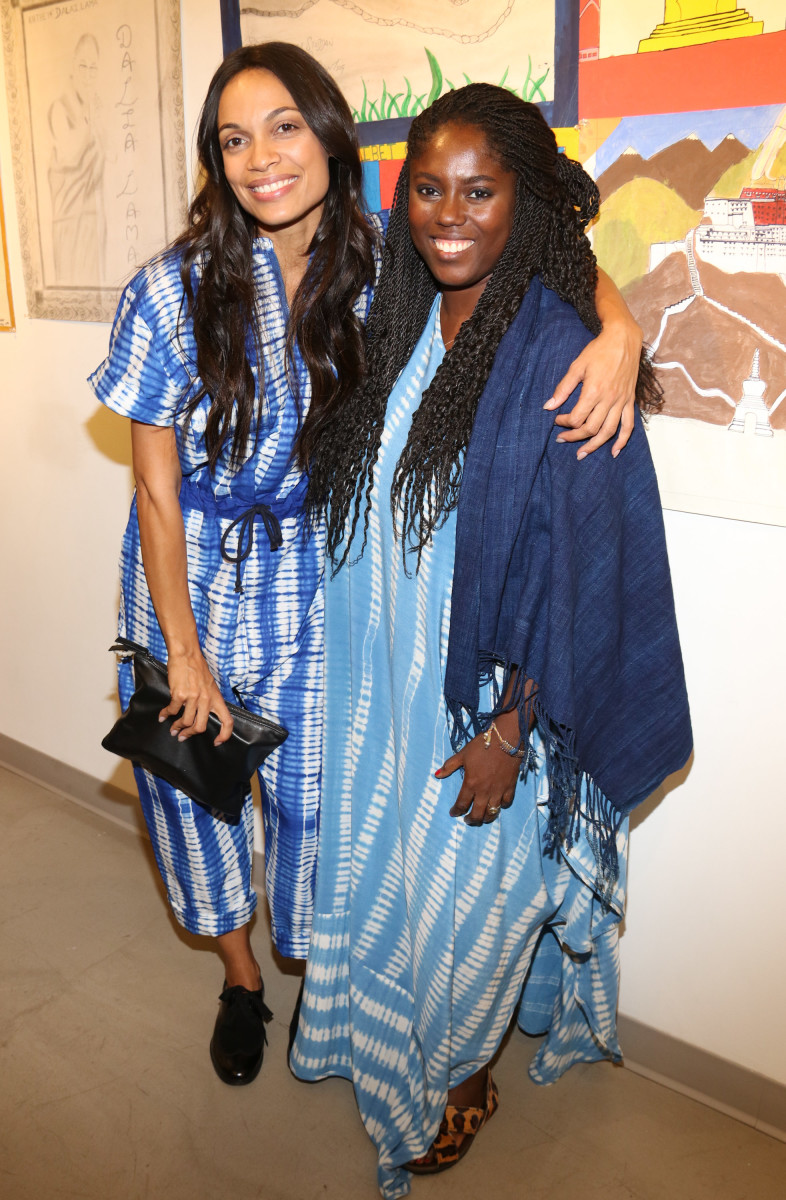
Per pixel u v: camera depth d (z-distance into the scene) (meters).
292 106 1.31
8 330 2.43
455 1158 1.61
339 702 1.57
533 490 1.25
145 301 1.39
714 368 1.43
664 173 1.39
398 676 1.42
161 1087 1.79
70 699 2.65
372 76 1.64
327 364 1.42
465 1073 1.61
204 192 1.41
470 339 1.26
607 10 1.37
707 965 1.71
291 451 1.48
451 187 1.19
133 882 2.37
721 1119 1.72
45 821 2.63
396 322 1.38
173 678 1.55
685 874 1.70
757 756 1.57
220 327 1.38
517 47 1.46
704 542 1.53
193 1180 1.60
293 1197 1.58
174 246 1.42
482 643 1.32
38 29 2.11
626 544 1.33
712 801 1.63
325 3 1.66
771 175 1.30
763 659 1.52
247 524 1.52
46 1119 1.72
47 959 2.11
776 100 1.27
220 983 2.04
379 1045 1.64
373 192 1.70
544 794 1.45
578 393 1.21
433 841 1.44
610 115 1.41
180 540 1.53
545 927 1.71
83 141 2.10
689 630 1.59
